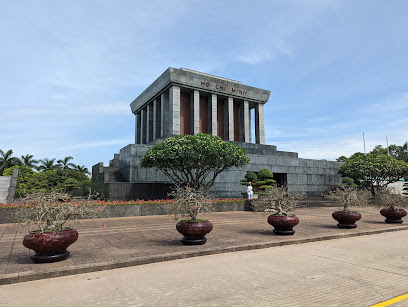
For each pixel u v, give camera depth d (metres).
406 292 5.18
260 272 6.41
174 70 35.25
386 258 7.75
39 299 4.91
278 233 10.95
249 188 23.56
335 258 7.75
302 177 35.56
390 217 14.95
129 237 10.59
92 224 14.33
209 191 28.52
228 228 12.86
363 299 4.84
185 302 4.70
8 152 56.66
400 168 31.61
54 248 6.91
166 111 37.25
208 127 39.41
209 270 6.61
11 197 24.92
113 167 30.47
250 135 43.62
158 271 6.58
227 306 4.53
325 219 16.78
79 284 5.72
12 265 6.71
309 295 5.01
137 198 23.97
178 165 21.08
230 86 39.75
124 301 4.76
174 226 13.63
